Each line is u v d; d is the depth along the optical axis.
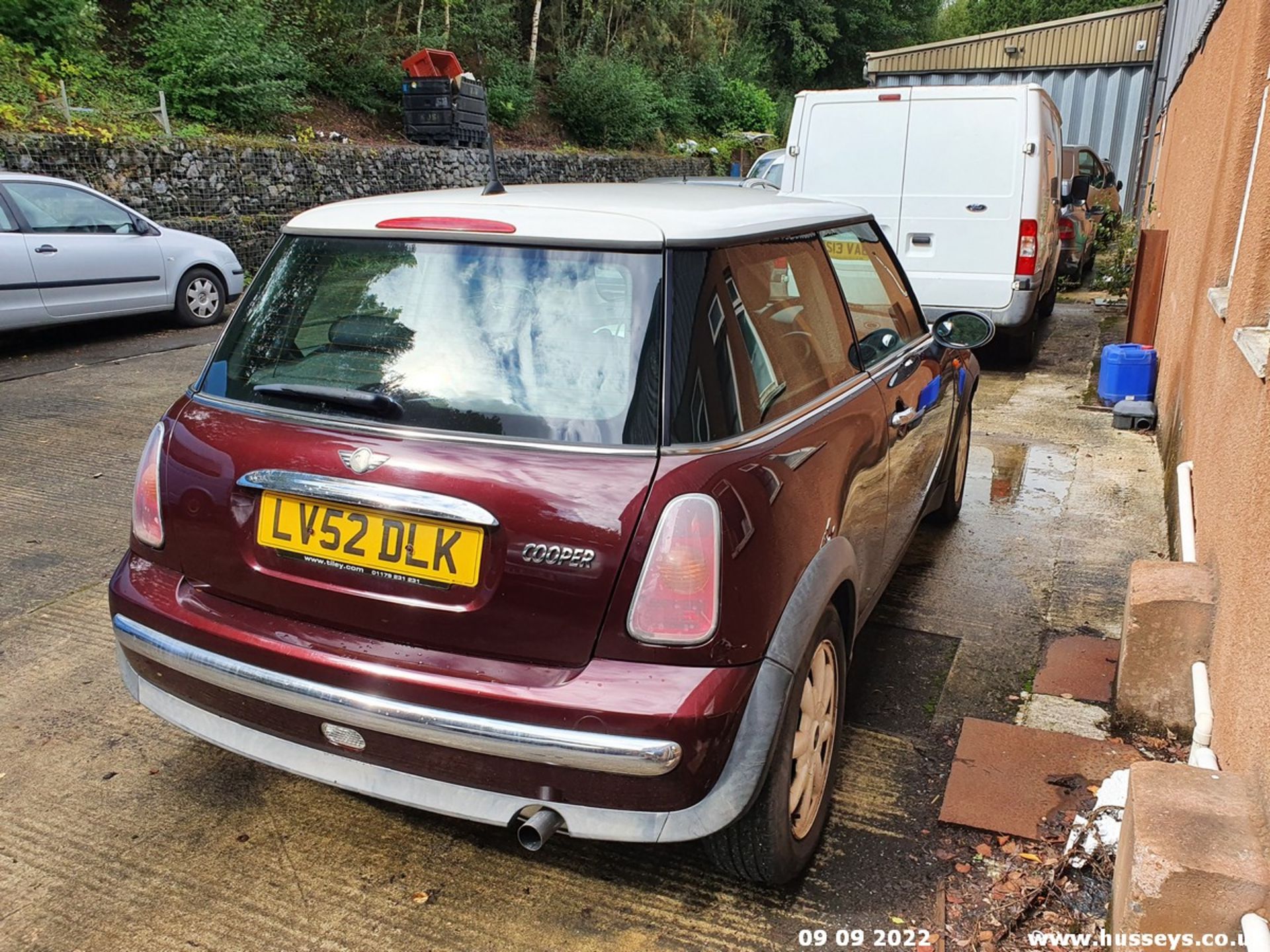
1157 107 14.85
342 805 2.73
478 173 17.31
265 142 13.54
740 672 2.01
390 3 18.83
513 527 1.97
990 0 39.78
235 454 2.26
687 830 1.99
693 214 2.37
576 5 24.52
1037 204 7.62
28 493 5.13
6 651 3.53
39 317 8.44
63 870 2.45
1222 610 2.71
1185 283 5.45
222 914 2.31
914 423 3.40
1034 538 4.63
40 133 10.68
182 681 2.36
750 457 2.13
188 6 14.33
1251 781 2.04
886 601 3.97
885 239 3.70
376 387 2.22
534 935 2.25
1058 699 3.21
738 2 31.91
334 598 2.14
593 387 2.07
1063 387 7.69
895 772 2.85
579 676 1.95
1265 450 2.28
